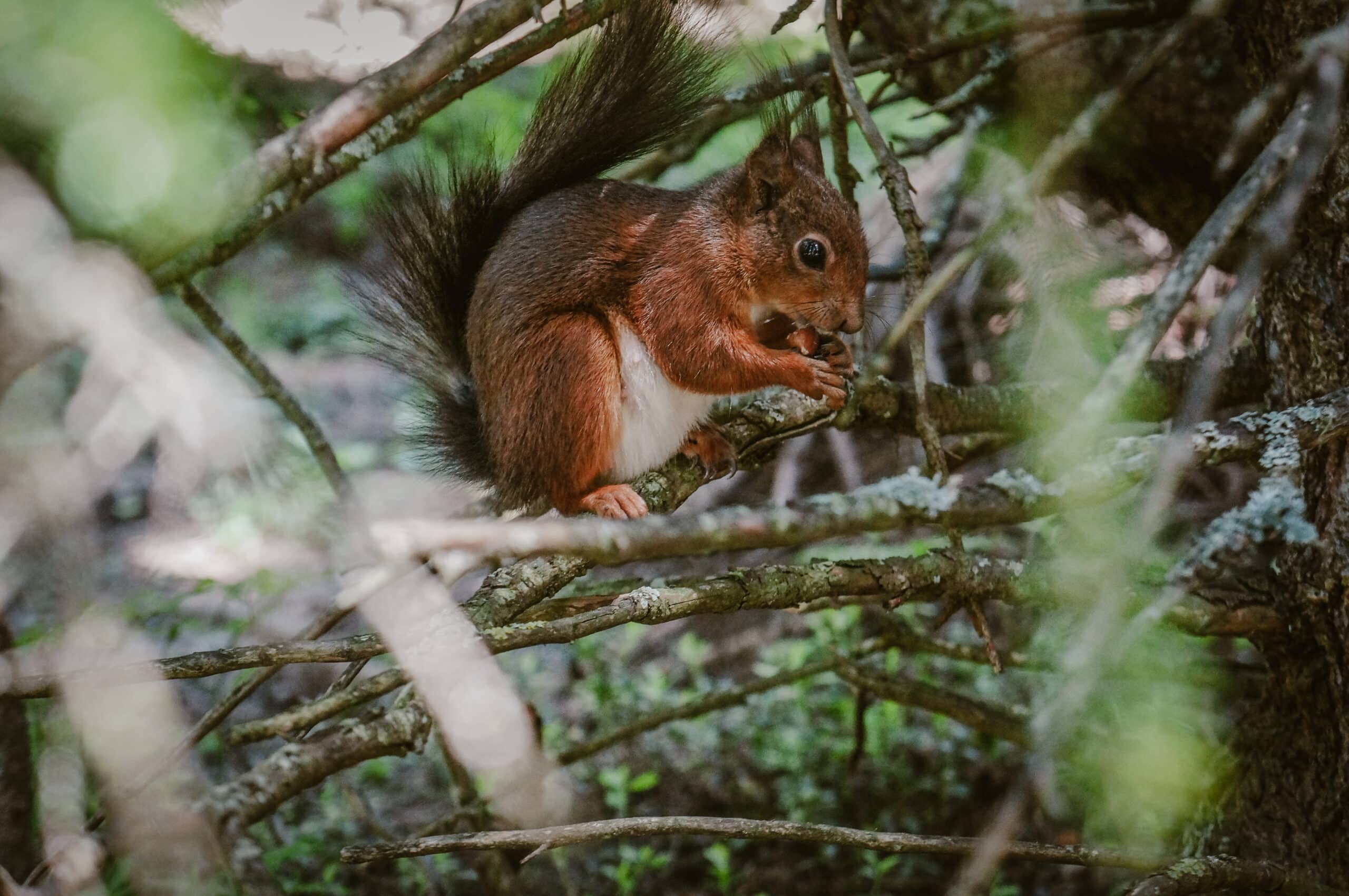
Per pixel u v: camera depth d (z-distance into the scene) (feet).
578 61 18.15
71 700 17.48
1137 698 18.08
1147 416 18.10
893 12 18.44
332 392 20.93
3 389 16.72
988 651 17.74
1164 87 18.21
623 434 18.06
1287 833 17.76
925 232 18.54
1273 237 16.29
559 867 18.39
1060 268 18.40
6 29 13.83
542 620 17.76
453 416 18.20
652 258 18.06
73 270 16.10
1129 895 17.56
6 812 17.87
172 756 17.49
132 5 14.40
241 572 18.84
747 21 18.35
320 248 22.00
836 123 18.06
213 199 17.01
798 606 17.84
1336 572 17.67
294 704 18.20
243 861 17.37
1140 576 17.79
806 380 18.01
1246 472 18.56
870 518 17.47
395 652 17.49
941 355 18.94
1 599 17.79
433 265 18.17
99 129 14.70
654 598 17.62
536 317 18.01
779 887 18.48
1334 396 17.61
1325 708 17.74
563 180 18.16
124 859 17.46
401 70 17.40
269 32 18.52
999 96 18.35
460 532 17.24
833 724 18.71
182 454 18.69
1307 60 17.30
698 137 18.49
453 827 18.26
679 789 18.66
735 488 19.20
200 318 18.13
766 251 18.04
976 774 18.57
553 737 18.63
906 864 18.48
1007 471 17.60
